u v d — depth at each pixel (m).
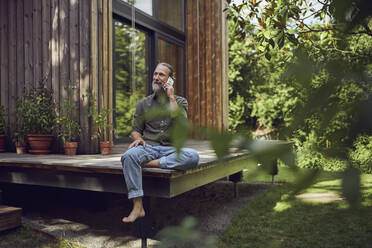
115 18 5.61
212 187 6.03
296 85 0.28
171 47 7.11
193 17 7.25
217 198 5.11
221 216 4.00
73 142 4.05
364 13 0.26
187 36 7.33
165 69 2.51
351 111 0.27
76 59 4.16
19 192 4.31
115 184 2.87
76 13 4.16
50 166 3.17
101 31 4.27
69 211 4.12
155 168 2.63
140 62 6.23
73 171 3.09
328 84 0.28
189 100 7.19
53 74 4.35
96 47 4.17
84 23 4.10
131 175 2.51
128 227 3.52
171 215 4.01
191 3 7.30
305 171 0.27
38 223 3.60
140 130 2.70
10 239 3.08
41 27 4.49
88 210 4.18
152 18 6.38
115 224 3.62
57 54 4.32
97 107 4.19
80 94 4.14
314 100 0.28
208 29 7.06
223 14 6.98
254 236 3.10
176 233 0.31
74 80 4.17
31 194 4.39
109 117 4.28
